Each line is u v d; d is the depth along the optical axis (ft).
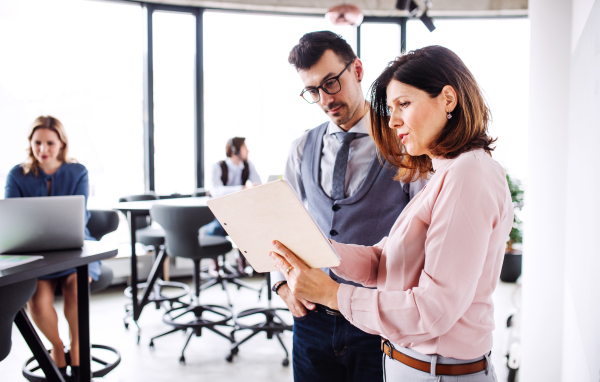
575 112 4.30
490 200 2.61
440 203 2.70
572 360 4.43
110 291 14.51
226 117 16.33
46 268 5.44
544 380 5.46
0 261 5.59
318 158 4.83
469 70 2.94
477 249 2.56
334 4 15.70
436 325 2.60
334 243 3.63
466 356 2.82
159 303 12.93
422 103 2.89
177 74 16.28
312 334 4.49
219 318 12.12
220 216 3.33
